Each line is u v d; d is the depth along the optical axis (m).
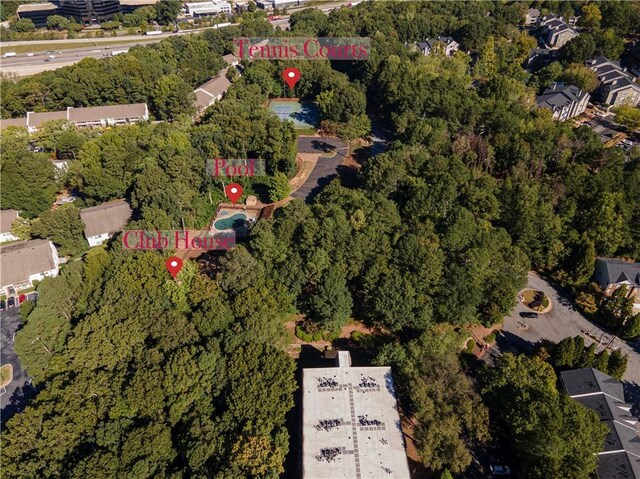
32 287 120.94
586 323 108.81
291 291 103.25
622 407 84.50
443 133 153.38
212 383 83.19
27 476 70.81
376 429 78.62
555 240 116.62
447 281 99.19
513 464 80.88
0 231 134.25
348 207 119.19
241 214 145.25
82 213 130.88
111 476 69.00
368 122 180.75
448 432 75.38
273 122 156.25
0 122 184.25
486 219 119.50
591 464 71.44
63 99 199.12
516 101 173.62
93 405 78.25
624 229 118.06
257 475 69.75
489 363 98.62
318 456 74.88
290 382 82.19
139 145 154.00
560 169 138.38
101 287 99.88
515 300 102.69
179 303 94.88
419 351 88.31
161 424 76.50
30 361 88.94
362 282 103.50
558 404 76.75
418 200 120.94
